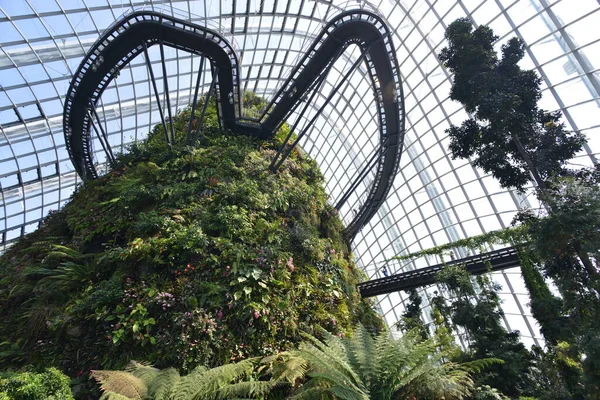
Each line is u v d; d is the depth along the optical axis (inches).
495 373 372.5
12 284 423.2
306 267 498.3
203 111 664.4
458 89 424.5
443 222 966.4
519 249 559.2
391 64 670.5
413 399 235.6
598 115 572.1
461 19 435.8
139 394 205.5
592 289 280.8
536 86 399.5
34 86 816.9
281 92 717.9
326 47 636.7
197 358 302.5
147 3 815.7
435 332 465.4
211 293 358.0
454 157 443.8
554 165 371.2
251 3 906.1
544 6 599.5
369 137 1170.6
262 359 315.9
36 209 1075.3
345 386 206.5
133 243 381.4
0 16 671.8
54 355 308.2
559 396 336.2
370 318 593.0
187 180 550.9
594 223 262.5
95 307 323.9
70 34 773.9
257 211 530.0
